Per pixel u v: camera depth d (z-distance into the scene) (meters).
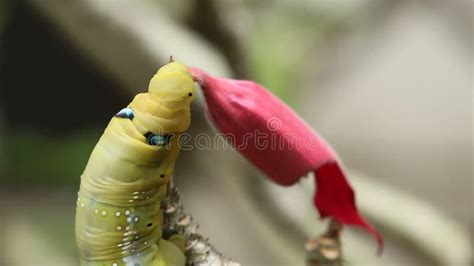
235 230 0.81
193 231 0.25
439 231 0.46
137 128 0.24
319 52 0.82
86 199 0.25
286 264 0.51
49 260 0.79
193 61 0.38
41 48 0.96
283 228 0.43
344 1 0.77
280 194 0.43
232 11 0.39
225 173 0.43
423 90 0.99
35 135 0.96
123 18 0.40
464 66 0.99
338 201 0.27
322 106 0.97
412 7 0.98
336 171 0.26
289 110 0.26
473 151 0.94
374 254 0.49
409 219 0.46
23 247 0.80
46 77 0.98
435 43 0.99
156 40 0.39
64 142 0.95
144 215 0.25
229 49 0.40
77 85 0.98
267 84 0.73
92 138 0.97
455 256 0.45
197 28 0.40
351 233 0.49
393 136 0.97
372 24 0.85
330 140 0.95
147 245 0.25
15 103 0.98
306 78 0.87
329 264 0.27
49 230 0.84
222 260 0.25
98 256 0.25
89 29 0.41
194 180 0.92
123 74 0.42
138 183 0.24
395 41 0.99
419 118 0.97
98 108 1.00
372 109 0.98
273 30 0.73
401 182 0.92
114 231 0.25
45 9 0.43
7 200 0.88
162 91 0.24
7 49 0.96
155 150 0.24
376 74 1.00
